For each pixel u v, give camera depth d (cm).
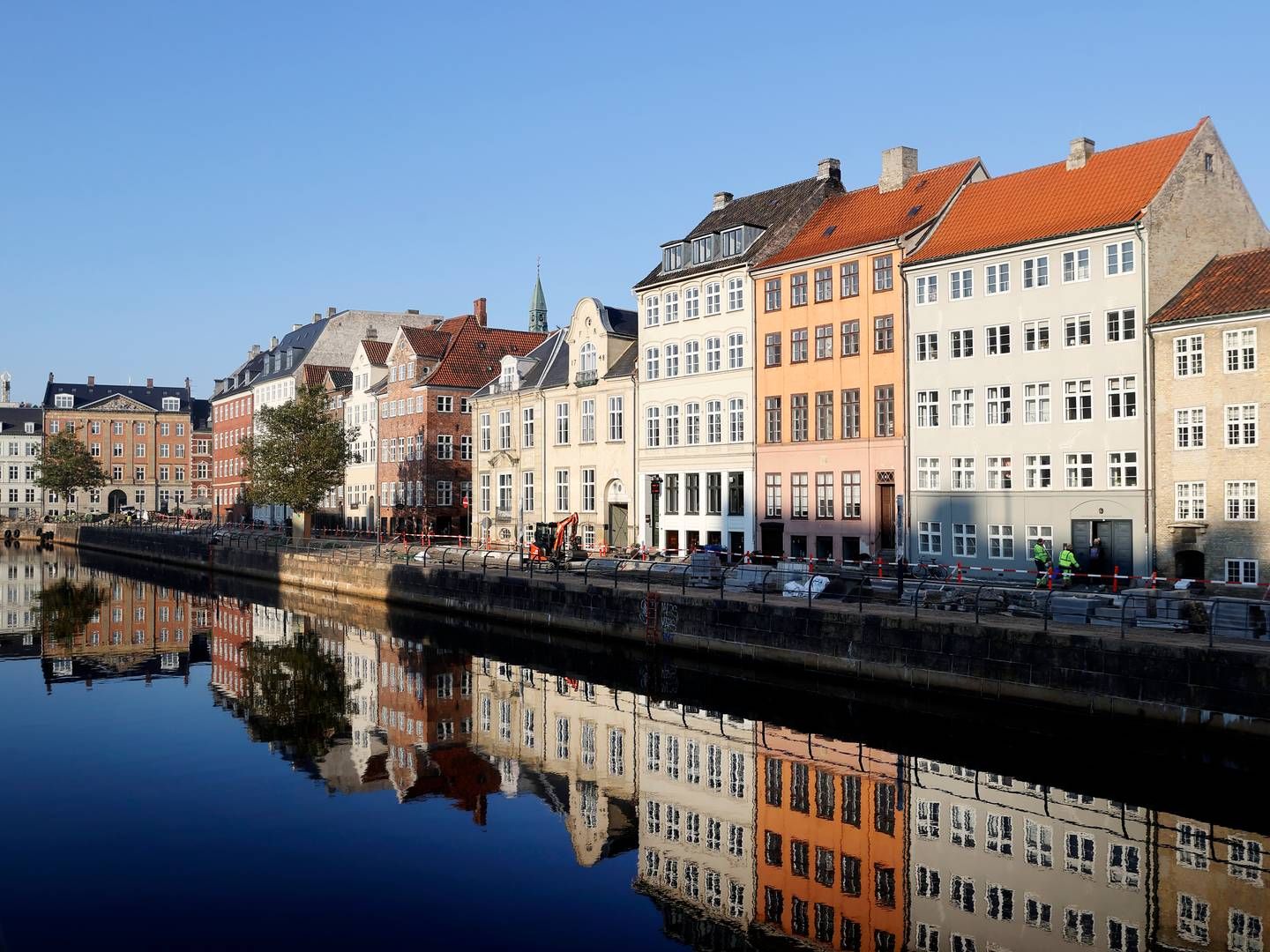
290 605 5303
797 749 2344
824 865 1661
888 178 4700
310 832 1784
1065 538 3700
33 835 1758
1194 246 3634
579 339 5822
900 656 2578
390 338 9725
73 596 5772
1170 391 3434
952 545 4025
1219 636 2192
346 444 6675
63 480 11419
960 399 4028
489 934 1385
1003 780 2094
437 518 7162
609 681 3198
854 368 4400
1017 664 2334
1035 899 1509
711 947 1352
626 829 1830
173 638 4141
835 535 4450
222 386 12131
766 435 4769
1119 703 2152
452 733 2512
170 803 1942
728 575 3619
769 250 4850
